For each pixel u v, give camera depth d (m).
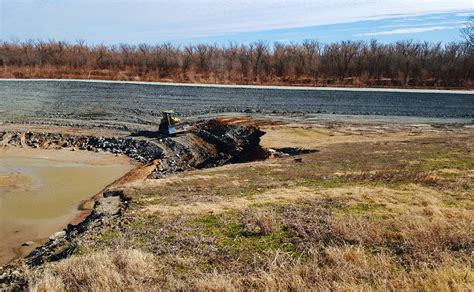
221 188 15.95
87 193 22.88
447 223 8.83
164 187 17.27
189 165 29.78
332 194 13.03
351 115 38.25
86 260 7.70
